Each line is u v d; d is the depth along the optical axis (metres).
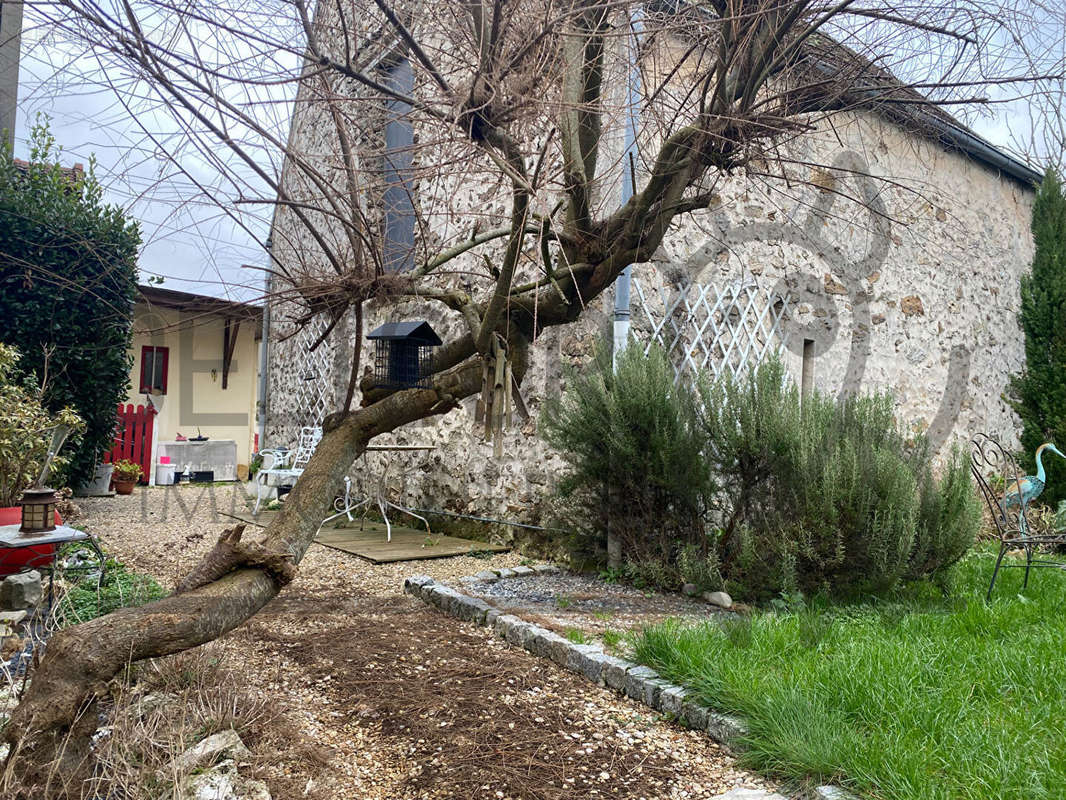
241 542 2.47
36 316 7.71
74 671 2.09
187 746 2.51
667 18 3.12
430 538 7.18
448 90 2.51
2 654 3.29
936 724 2.69
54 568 4.09
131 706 2.61
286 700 3.23
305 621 4.45
